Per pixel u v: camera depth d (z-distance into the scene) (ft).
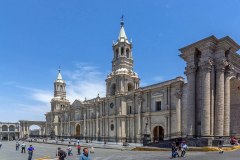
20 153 153.89
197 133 114.62
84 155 38.17
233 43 118.01
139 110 203.31
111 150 144.56
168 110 176.96
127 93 222.89
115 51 254.68
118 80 236.02
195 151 96.63
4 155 140.36
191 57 120.26
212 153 86.07
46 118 392.27
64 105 371.56
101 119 253.44
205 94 110.93
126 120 220.84
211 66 114.21
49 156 126.52
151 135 190.19
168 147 116.78
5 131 457.68
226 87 115.44
